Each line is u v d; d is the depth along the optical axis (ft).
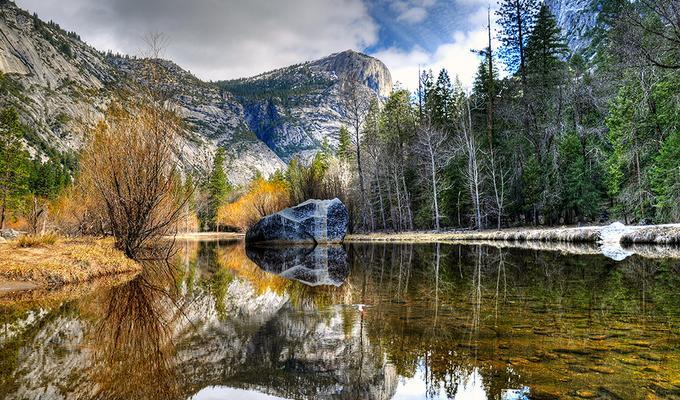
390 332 16.35
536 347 13.51
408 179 130.31
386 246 79.15
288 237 97.71
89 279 36.42
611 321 16.67
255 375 12.26
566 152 84.43
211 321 19.93
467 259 47.03
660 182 61.77
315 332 17.06
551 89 92.53
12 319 20.97
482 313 19.08
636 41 58.85
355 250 71.41
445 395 9.98
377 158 130.93
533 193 89.66
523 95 97.09
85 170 58.18
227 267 49.01
